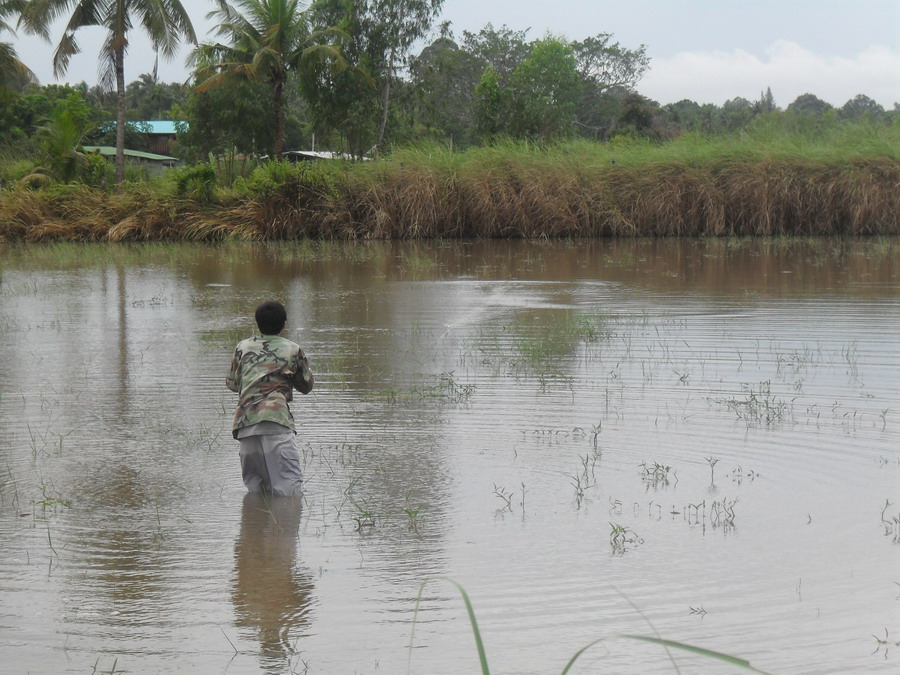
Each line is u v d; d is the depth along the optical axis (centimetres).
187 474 636
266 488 602
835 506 566
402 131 4341
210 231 2916
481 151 3112
